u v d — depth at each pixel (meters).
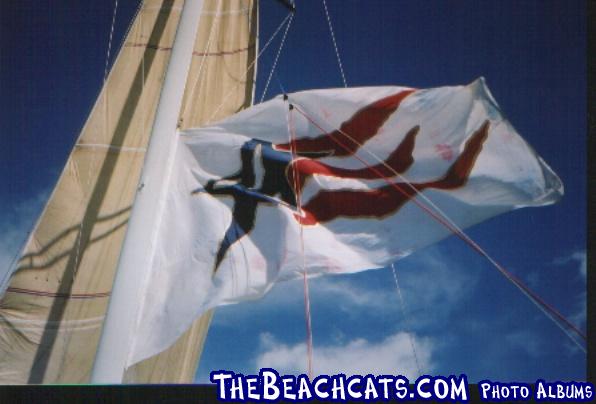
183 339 10.00
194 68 9.84
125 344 4.54
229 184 5.47
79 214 8.53
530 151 5.20
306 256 5.15
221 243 5.18
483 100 5.42
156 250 5.11
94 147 8.87
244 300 5.00
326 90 5.86
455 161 5.39
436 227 5.31
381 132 5.69
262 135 5.75
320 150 5.71
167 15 9.91
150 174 5.34
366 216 5.41
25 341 7.93
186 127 9.52
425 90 5.71
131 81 9.42
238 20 10.59
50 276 8.18
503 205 5.24
